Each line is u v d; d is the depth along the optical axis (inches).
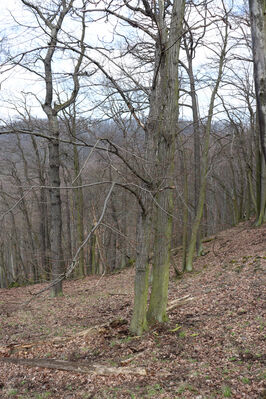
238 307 348.8
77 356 297.6
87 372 261.9
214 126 716.7
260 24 135.0
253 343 265.6
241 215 1021.8
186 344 286.7
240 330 292.7
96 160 319.9
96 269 933.8
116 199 601.3
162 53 304.2
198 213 607.2
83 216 837.2
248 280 434.0
